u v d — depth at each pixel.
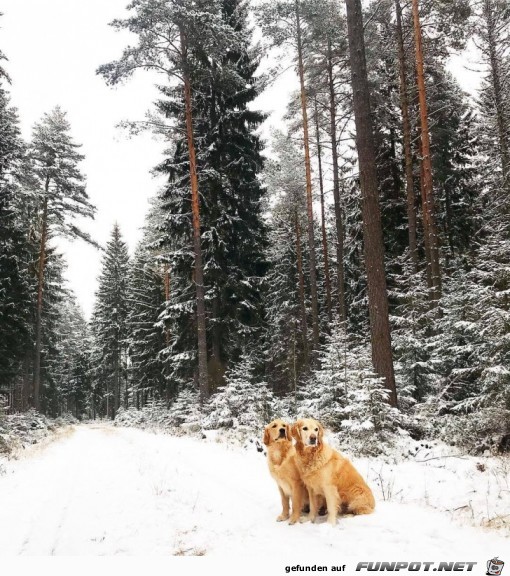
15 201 22.41
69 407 69.00
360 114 10.99
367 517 5.10
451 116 21.05
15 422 20.08
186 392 21.75
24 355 25.80
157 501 6.36
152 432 20.88
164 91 20.45
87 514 5.83
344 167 22.80
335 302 26.47
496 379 8.64
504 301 9.39
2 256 22.89
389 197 21.09
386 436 9.17
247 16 21.95
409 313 13.63
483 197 20.67
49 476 9.10
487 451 8.41
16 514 6.04
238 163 20.64
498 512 5.25
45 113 29.59
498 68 20.98
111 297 45.25
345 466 5.41
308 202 20.39
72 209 29.44
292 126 22.47
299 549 4.29
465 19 16.75
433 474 7.21
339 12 19.44
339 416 11.30
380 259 10.64
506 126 19.89
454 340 11.39
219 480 7.79
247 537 4.75
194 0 17.95
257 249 21.94
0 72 17.11
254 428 14.76
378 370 10.36
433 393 12.07
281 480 5.36
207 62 18.81
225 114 20.86
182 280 23.78
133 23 16.97
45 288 31.09
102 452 13.02
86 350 59.72
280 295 28.28
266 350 26.64
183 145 20.58
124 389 60.59
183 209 20.56
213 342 20.47
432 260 15.50
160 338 31.36
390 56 19.48
